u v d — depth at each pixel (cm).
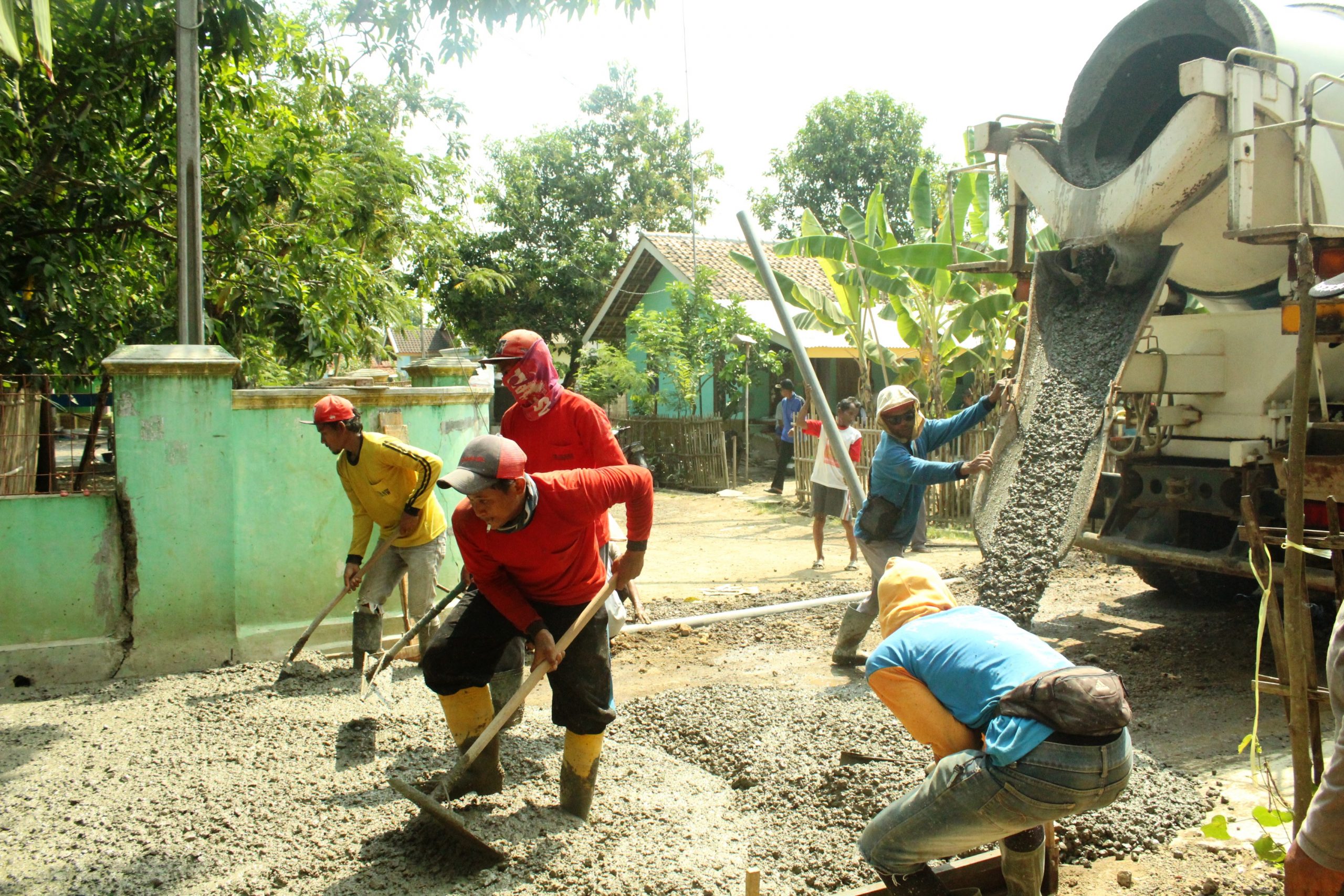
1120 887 326
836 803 386
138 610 600
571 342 2639
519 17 690
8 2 423
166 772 443
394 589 608
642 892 327
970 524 1180
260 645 629
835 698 525
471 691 399
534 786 415
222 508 616
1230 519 602
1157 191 549
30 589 583
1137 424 648
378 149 1177
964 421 601
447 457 705
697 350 1684
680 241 2108
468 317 2567
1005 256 1091
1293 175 518
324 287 940
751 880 298
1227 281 629
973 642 283
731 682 579
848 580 892
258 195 826
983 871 317
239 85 825
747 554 1057
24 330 769
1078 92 624
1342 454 542
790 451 1535
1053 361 604
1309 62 524
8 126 721
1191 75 498
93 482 764
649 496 373
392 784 336
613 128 2773
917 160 2819
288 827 383
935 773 276
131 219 800
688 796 412
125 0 686
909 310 1364
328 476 648
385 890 335
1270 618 297
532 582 374
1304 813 284
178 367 598
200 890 338
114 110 788
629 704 531
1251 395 589
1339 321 497
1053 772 252
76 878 347
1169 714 509
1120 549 647
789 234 2938
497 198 2575
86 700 552
